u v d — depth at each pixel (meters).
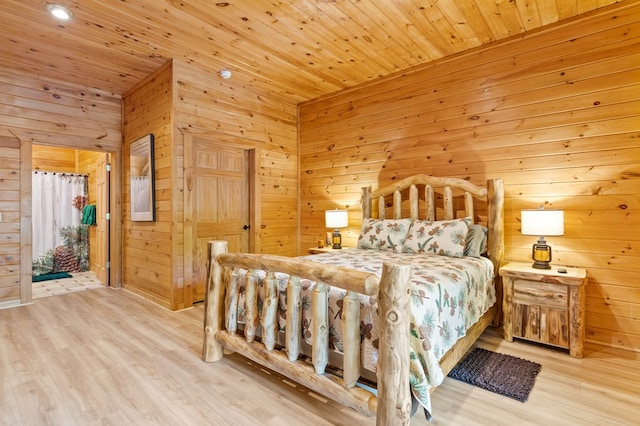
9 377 2.10
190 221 3.71
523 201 3.06
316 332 1.71
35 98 3.89
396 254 3.12
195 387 2.01
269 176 4.62
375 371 1.58
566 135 2.84
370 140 4.19
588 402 1.87
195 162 3.84
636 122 2.55
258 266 2.03
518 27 2.94
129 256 4.43
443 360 1.83
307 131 4.92
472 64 3.36
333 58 3.54
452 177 3.49
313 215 4.86
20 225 3.77
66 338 2.75
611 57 2.64
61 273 5.58
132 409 1.78
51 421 1.68
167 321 3.20
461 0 2.54
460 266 2.45
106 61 3.60
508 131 3.14
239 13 2.72
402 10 2.68
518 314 2.67
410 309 1.48
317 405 1.84
